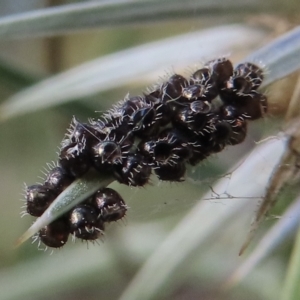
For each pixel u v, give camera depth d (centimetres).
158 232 9
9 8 10
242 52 6
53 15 5
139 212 5
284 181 5
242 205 6
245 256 8
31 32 5
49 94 7
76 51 10
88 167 5
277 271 8
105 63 7
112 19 6
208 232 6
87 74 7
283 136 5
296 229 6
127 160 5
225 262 9
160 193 6
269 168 6
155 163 5
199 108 5
